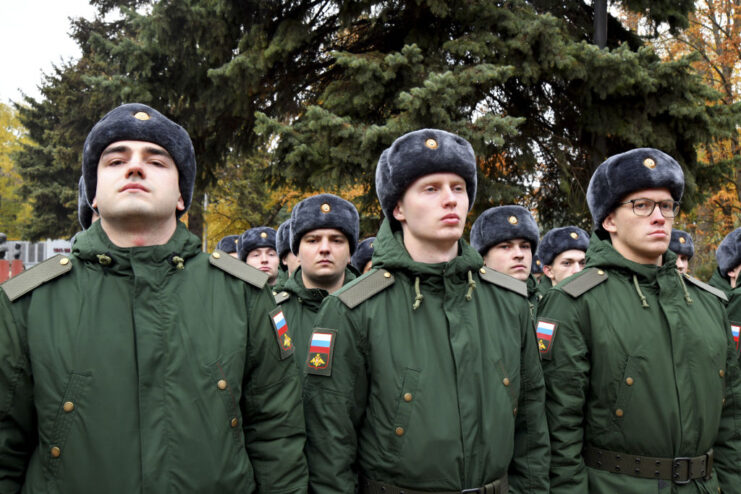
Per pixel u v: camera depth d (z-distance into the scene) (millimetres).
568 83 8656
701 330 2553
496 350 2178
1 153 33750
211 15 8742
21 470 1717
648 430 2402
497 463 2066
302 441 1986
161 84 9227
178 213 2031
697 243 17719
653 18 9516
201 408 1719
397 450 2020
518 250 4000
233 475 1743
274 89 9875
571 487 2422
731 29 16844
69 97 14281
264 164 18531
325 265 3674
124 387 1681
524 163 9547
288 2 8883
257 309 1935
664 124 8609
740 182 15219
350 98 8070
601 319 2529
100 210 1790
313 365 2168
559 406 2486
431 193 2191
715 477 2539
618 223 2676
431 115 7168
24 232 23000
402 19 8953
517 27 7980
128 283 1787
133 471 1638
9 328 1666
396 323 2160
